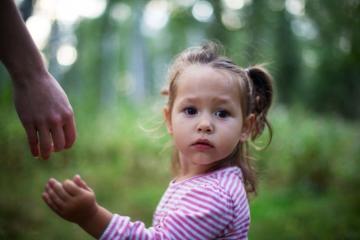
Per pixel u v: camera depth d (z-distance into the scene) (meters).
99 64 17.83
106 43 18.64
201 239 1.52
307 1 13.66
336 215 5.44
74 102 9.41
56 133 1.59
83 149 8.20
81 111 9.27
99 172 7.50
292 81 16.17
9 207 4.68
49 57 12.01
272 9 15.24
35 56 1.63
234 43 14.16
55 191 1.42
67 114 1.61
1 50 1.61
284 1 15.23
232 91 1.72
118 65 19.59
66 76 16.39
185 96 1.71
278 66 15.67
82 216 1.43
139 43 19.64
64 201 1.41
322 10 13.07
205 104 1.68
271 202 6.39
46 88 1.61
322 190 7.22
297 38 16.12
